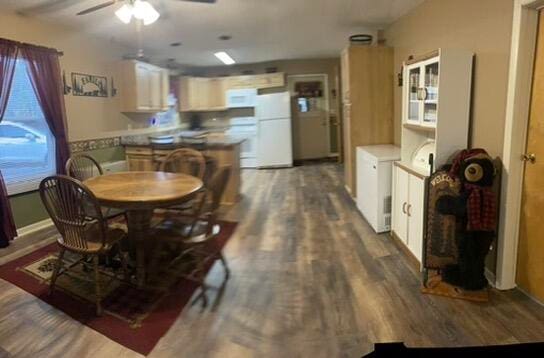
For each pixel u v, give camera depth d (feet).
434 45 10.96
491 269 8.39
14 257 10.56
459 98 8.63
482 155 7.73
